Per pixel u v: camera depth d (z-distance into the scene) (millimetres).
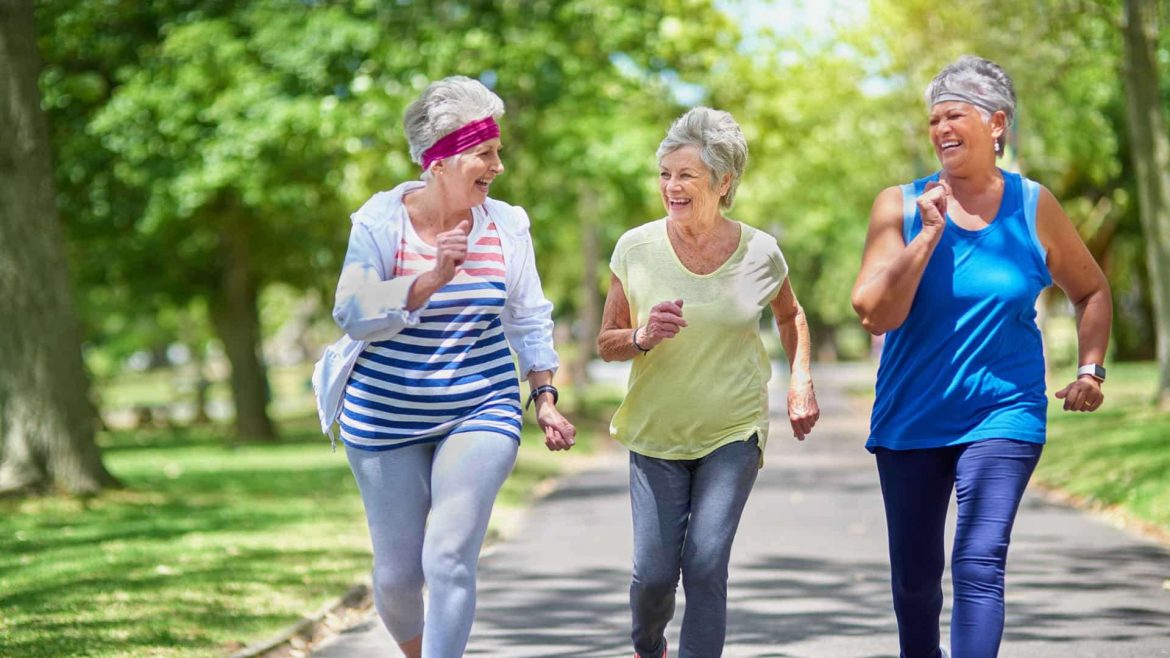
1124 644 7875
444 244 5328
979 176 5719
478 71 22953
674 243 5973
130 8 24562
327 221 29672
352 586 10094
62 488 16469
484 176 5559
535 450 25719
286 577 10414
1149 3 23578
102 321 44219
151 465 23766
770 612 9125
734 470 5887
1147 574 10383
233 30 24031
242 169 23828
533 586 10461
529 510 15883
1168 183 23766
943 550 5848
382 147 23391
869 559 11562
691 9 25609
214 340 52812
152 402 62406
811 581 10406
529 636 8508
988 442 5602
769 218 50906
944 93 5707
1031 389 5672
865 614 9039
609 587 10398
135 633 8086
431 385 5559
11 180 16422
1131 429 20875
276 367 92188
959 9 27203
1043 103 29797
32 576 10539
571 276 56438
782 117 29688
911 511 5777
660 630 6188
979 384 5645
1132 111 23969
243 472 21672
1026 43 25656
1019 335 5707
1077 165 37906
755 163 31812
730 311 5871
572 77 24906
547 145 26062
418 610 5773
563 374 54156
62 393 16594
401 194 5672
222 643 7910
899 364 5785
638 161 26125
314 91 23266
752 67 28062
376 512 5641
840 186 41531
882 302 5555
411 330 5570
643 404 5957
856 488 18031
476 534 5477
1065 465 18312
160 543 12531
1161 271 24016
